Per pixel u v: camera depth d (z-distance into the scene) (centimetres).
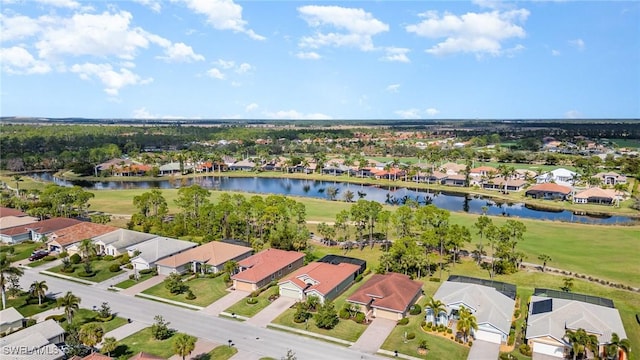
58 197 13138
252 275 8150
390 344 6169
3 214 12362
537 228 12394
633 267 9144
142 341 6238
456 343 6241
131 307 7394
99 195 17725
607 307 6638
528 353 5956
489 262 9519
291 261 9044
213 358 5797
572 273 8825
